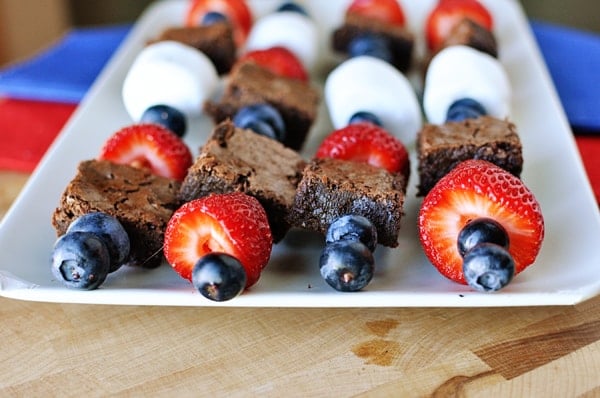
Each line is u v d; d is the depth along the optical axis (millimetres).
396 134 481
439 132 430
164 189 410
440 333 371
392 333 371
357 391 349
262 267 373
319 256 396
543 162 451
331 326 374
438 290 370
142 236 387
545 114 488
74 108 529
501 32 583
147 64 486
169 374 357
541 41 595
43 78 546
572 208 412
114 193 399
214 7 582
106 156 427
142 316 380
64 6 878
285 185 408
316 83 552
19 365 362
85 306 385
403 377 354
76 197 389
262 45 550
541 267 381
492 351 363
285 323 376
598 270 374
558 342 366
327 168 401
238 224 366
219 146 413
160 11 607
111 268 378
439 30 563
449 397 346
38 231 404
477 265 356
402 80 488
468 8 559
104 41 599
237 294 360
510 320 375
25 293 368
